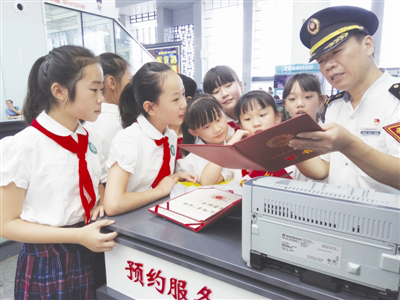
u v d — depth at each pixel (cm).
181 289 68
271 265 56
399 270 41
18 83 353
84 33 443
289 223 50
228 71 149
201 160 127
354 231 44
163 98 94
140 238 70
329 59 88
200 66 837
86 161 88
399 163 66
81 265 87
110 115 137
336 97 109
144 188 104
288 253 51
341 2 426
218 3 782
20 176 75
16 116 348
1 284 168
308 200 47
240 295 59
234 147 57
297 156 68
